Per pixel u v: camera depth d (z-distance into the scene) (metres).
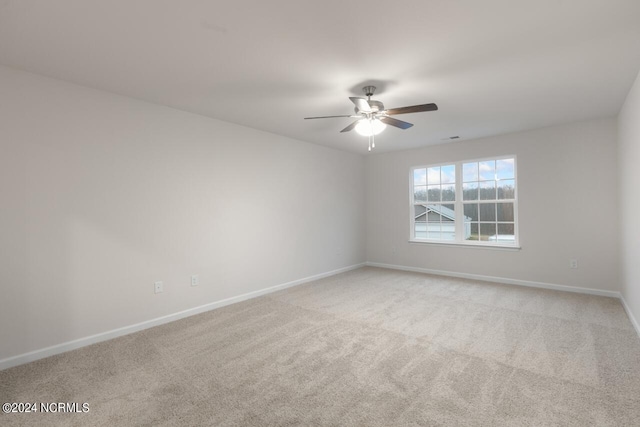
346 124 4.14
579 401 1.94
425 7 1.79
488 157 4.97
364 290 4.59
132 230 3.15
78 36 2.06
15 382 2.23
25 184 2.53
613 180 4.03
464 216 5.38
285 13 1.84
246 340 2.90
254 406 1.94
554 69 2.61
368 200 6.48
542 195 4.54
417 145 5.53
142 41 2.13
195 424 1.79
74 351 2.71
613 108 3.65
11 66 2.46
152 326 3.28
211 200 3.83
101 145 2.94
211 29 2.00
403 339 2.88
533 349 2.65
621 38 2.13
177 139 3.51
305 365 2.43
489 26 1.99
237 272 4.11
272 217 4.58
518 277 4.78
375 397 2.02
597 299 3.99
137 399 2.03
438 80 2.80
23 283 2.52
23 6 1.73
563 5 1.78
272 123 4.09
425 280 5.16
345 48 2.24
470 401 1.96
